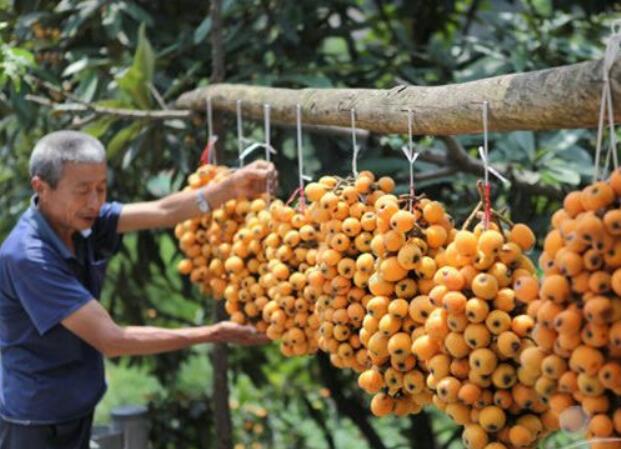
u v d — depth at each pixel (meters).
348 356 1.78
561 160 2.88
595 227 1.21
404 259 1.56
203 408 3.93
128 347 2.27
